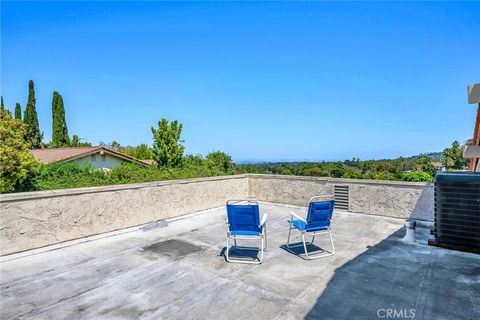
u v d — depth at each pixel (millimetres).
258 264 4043
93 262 4195
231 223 4223
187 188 7418
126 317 2697
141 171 9359
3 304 2984
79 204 5262
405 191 6496
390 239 5145
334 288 3240
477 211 3504
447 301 2895
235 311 2771
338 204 7547
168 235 5625
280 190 8734
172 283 3445
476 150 3758
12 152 6699
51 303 2994
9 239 4422
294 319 2611
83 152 14336
